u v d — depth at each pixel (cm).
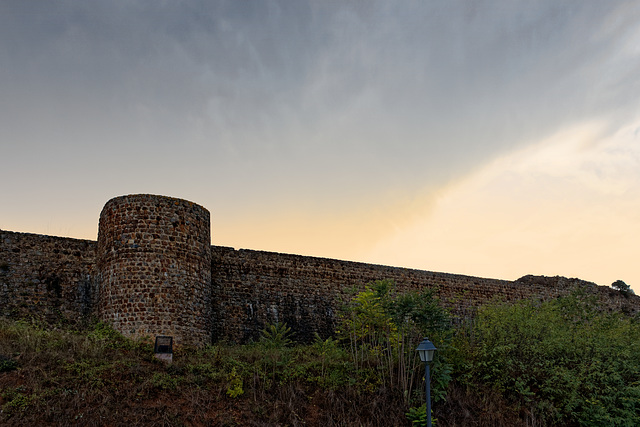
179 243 2320
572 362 2245
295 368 2081
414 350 2136
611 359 2219
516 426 1997
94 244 2514
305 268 2936
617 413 2092
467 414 1988
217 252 2736
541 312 2469
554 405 2120
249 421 1745
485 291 3447
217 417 1736
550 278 3788
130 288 2206
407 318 2219
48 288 2370
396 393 2009
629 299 3988
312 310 2870
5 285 2311
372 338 2272
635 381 2202
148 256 2252
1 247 2353
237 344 2606
